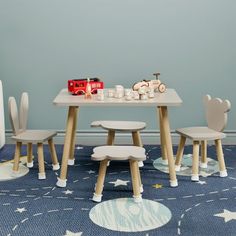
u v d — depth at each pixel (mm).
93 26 2551
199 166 2186
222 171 2029
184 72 2596
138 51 2576
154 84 2082
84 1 2523
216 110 2049
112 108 2637
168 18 2537
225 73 2592
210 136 1938
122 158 1670
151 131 2650
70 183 1960
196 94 2619
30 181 1987
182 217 1592
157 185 1924
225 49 2564
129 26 2549
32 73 2609
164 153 2230
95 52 2580
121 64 2594
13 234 1464
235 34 2547
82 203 1725
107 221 1560
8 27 2557
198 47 2566
